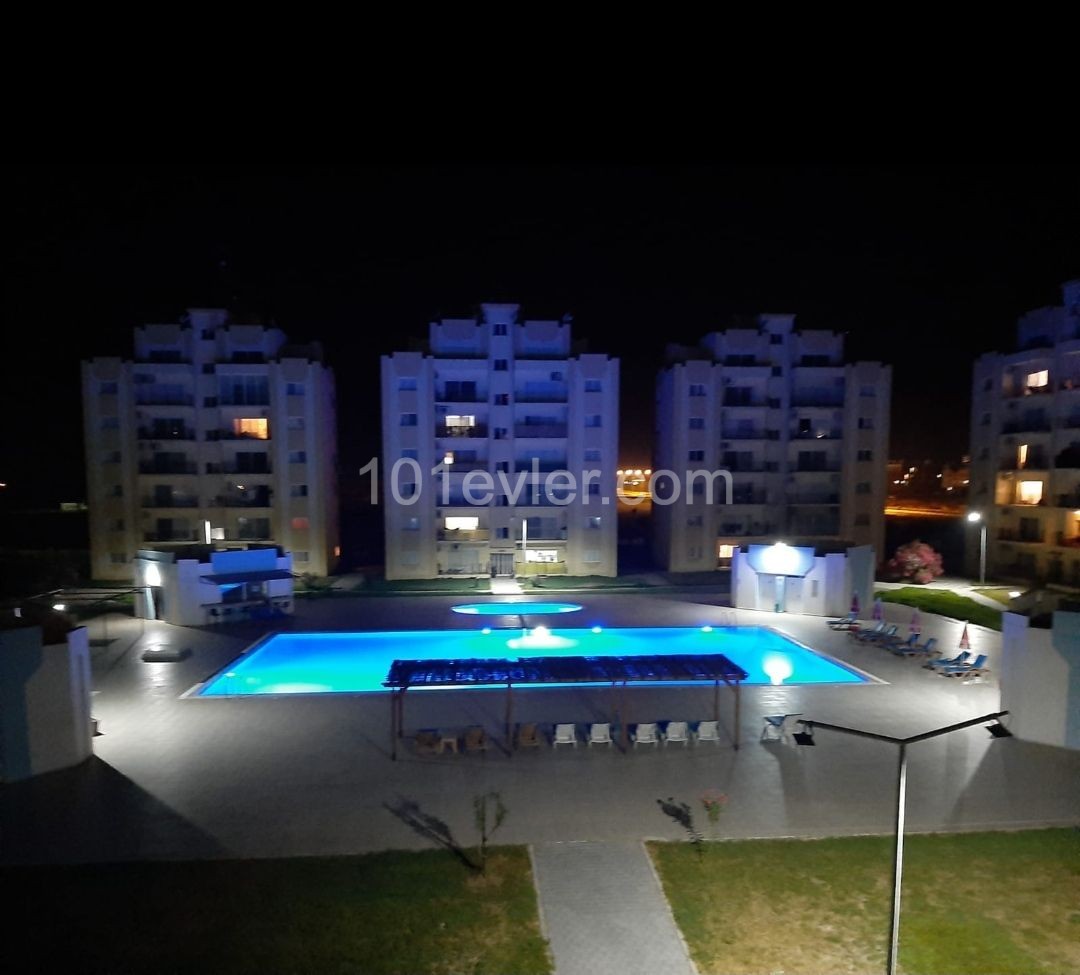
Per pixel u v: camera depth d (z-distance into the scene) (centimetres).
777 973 1080
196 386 4934
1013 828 1519
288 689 2609
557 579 4856
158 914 1213
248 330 4953
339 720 2192
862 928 1180
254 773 1806
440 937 1155
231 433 5003
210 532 4919
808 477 5284
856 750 1938
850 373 5244
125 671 2711
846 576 3612
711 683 2552
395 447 4847
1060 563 4378
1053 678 1952
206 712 2266
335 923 1189
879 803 1631
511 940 1148
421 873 1341
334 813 1589
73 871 1352
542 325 4962
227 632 3356
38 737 1792
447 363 4853
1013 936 1162
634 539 6825
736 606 3938
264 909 1227
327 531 5075
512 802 1641
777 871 1348
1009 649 2066
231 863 1379
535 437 4944
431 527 4891
